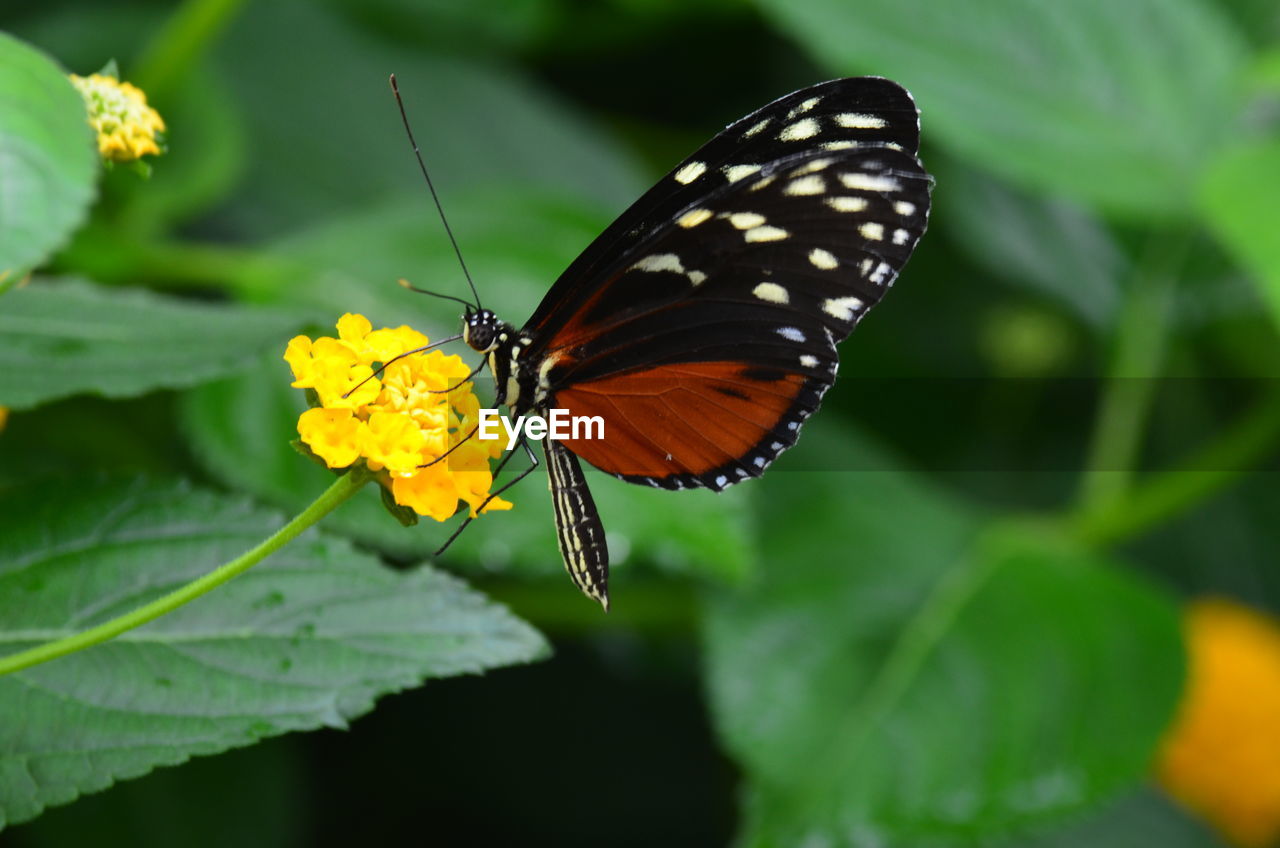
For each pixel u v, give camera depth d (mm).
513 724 648
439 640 514
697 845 648
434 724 645
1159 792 629
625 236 541
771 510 617
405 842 642
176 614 514
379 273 606
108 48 641
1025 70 640
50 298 539
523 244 613
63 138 480
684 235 541
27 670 508
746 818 584
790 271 542
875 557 614
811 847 581
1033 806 588
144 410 606
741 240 542
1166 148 638
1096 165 633
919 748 592
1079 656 604
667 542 582
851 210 538
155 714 507
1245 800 622
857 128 537
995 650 603
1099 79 643
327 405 504
